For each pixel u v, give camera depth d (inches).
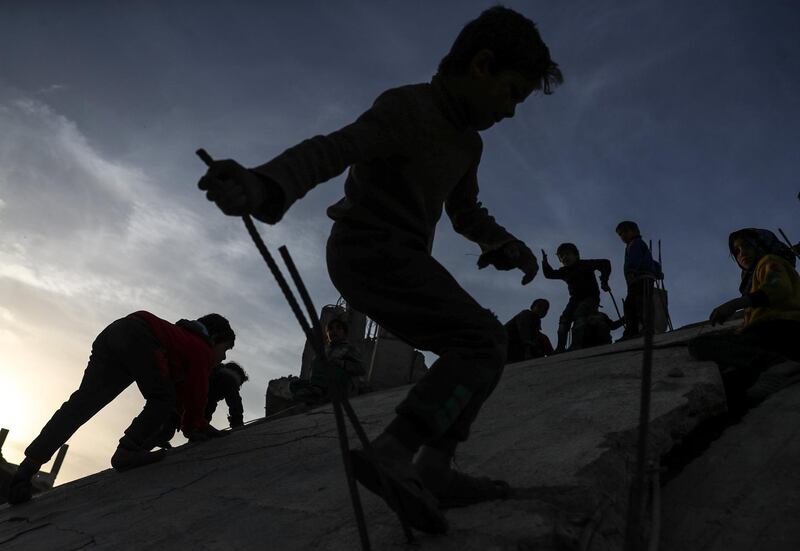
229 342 191.3
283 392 397.1
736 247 142.1
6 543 116.1
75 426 159.8
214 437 176.2
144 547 92.2
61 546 103.8
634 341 202.2
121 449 155.7
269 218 53.3
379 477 58.4
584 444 80.7
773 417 96.1
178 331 169.6
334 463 114.0
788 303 121.0
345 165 61.0
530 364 197.3
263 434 168.7
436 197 70.2
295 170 54.3
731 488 74.5
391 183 67.5
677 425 88.9
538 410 112.7
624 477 73.0
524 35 68.4
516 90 69.1
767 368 111.6
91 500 136.6
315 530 78.4
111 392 163.5
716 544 63.7
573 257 311.7
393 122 64.9
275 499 98.9
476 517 65.9
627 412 92.3
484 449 94.9
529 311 311.4
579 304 302.4
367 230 68.4
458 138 70.1
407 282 66.6
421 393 62.6
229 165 48.2
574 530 61.0
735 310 123.9
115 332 161.8
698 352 119.8
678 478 80.3
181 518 102.1
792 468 76.4
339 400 55.7
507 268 84.6
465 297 67.7
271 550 76.0
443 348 66.8
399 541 65.4
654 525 67.6
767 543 61.8
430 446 67.3
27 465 153.9
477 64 67.9
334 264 70.4
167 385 161.3
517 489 71.7
